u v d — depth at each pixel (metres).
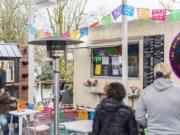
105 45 6.76
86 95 7.71
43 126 5.83
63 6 13.34
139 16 5.26
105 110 2.89
